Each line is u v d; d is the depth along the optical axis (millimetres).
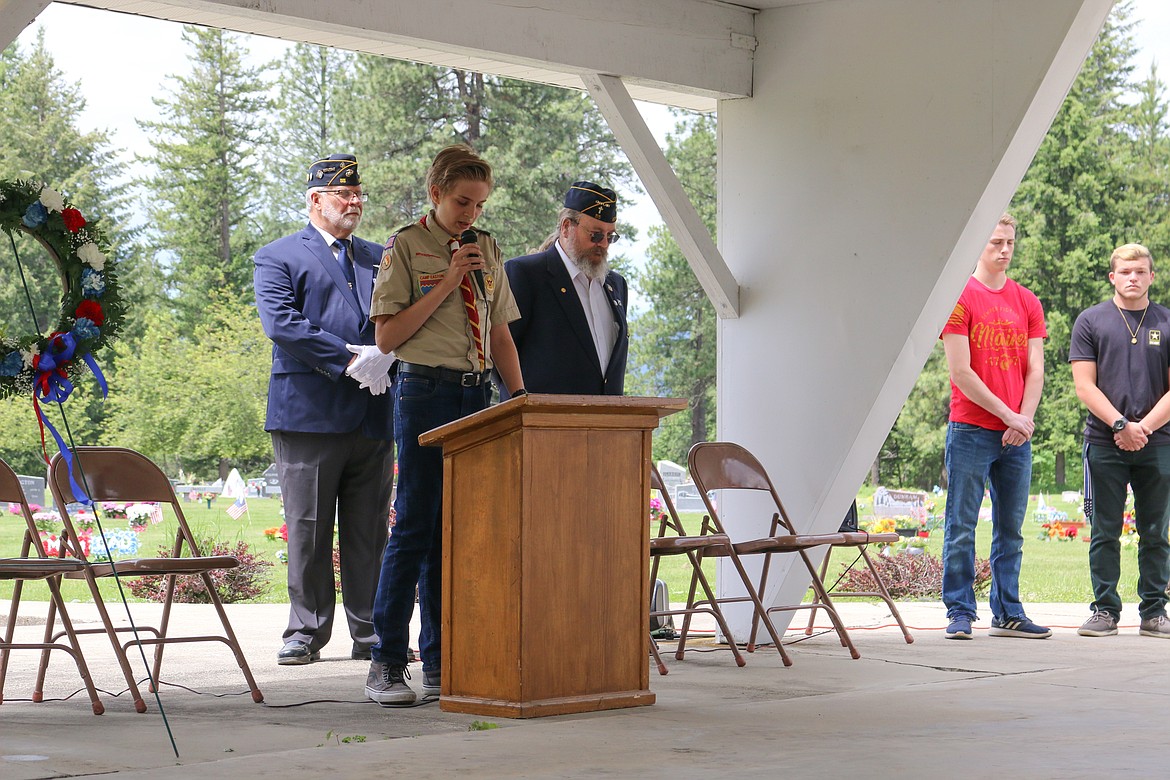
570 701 3912
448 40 5500
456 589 4051
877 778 2883
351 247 5727
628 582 4082
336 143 30094
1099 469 6625
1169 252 31750
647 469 4129
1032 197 31891
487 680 3963
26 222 4121
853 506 7219
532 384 5223
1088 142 31656
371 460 5574
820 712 3934
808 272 6324
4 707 4195
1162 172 31828
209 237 32844
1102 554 6625
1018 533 6520
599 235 5238
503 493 3891
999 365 6590
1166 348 6668
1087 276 31594
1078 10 5652
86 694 4508
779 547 5566
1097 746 3309
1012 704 4109
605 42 6043
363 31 5289
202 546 10594
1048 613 7906
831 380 6234
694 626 7020
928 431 31000
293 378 5508
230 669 5230
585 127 28578
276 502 27531
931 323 6086
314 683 4805
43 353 4121
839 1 6266
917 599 9719
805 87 6363
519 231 27781
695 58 6336
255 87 33062
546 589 3887
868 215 6160
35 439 28953
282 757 3180
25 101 33562
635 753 3225
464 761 3119
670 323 31250
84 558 4281
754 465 6074
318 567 5488
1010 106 5805
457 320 4238
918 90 6043
